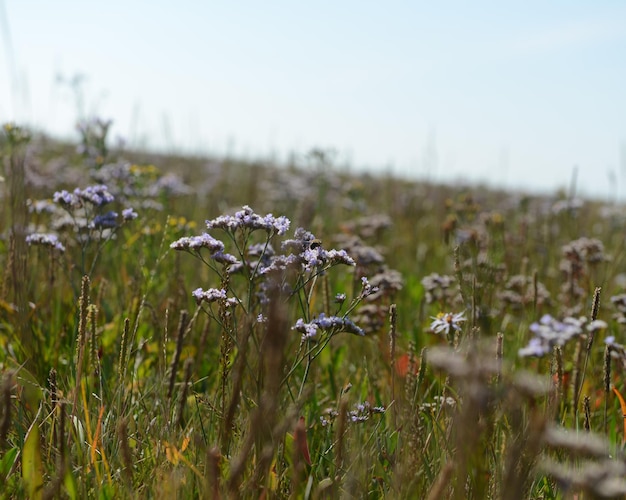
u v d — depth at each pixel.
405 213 1.75
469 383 0.50
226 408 0.63
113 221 0.80
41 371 0.75
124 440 0.58
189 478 0.59
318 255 0.65
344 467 0.61
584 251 0.97
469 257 0.87
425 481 0.60
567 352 0.82
